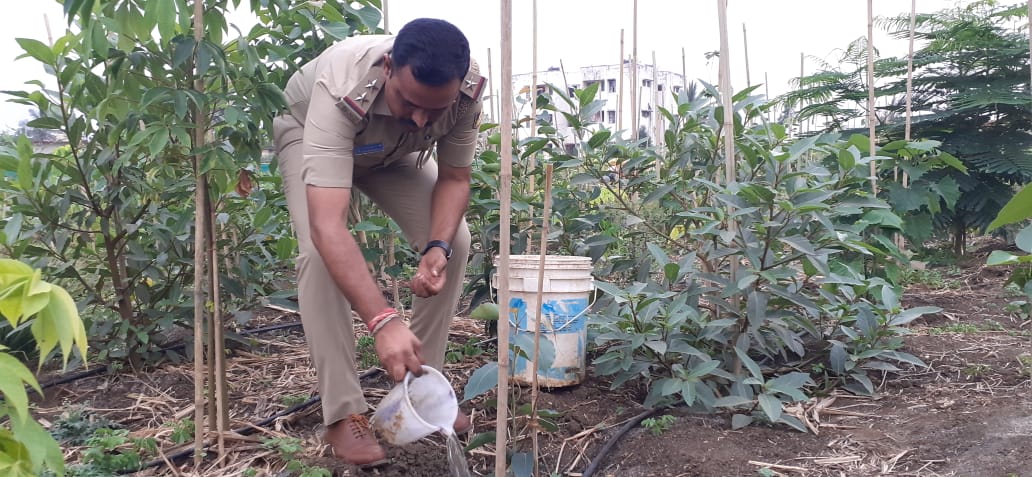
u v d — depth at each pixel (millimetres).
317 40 3039
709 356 2799
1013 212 1068
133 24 2080
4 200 3232
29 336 3223
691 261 2904
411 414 1970
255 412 2783
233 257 3619
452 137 2336
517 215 3713
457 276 2471
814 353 3322
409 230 2576
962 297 4809
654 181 3541
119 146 2768
